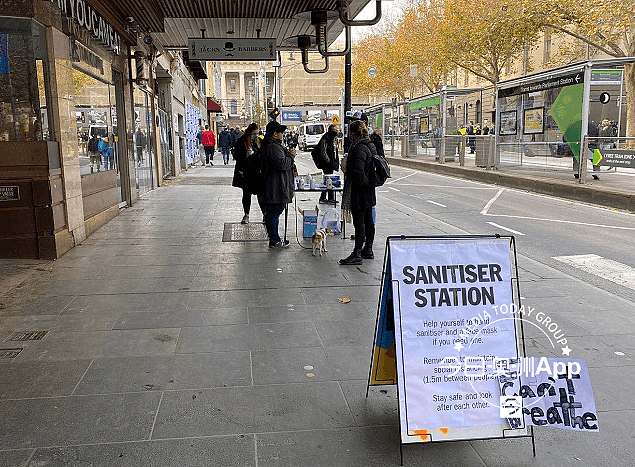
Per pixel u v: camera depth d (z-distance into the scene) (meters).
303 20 13.30
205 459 3.01
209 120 47.94
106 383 3.87
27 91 7.25
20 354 4.35
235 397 3.68
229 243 8.55
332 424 3.36
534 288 6.20
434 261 3.21
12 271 6.76
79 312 5.32
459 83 46.50
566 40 31.09
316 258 7.61
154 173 16.92
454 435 3.05
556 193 15.34
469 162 25.75
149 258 7.52
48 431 3.26
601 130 19.30
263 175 8.00
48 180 7.30
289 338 4.70
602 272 7.23
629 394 3.73
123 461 2.98
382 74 47.84
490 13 27.33
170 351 4.41
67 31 8.00
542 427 3.36
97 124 9.91
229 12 12.40
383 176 7.10
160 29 13.35
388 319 3.41
